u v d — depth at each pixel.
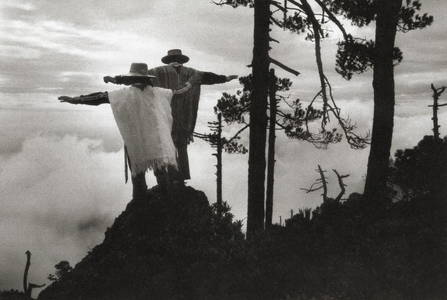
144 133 9.84
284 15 14.37
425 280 8.20
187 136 11.34
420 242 8.97
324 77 13.11
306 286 8.36
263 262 9.14
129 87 10.02
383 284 8.19
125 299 8.76
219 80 11.52
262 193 15.06
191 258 9.40
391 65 13.62
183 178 11.34
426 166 11.70
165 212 10.23
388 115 13.49
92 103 9.97
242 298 8.38
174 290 8.77
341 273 8.48
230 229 10.09
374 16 14.03
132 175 9.98
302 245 9.46
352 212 10.70
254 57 14.77
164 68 11.28
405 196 11.68
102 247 10.36
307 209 10.64
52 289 9.82
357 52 13.89
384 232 9.63
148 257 9.45
